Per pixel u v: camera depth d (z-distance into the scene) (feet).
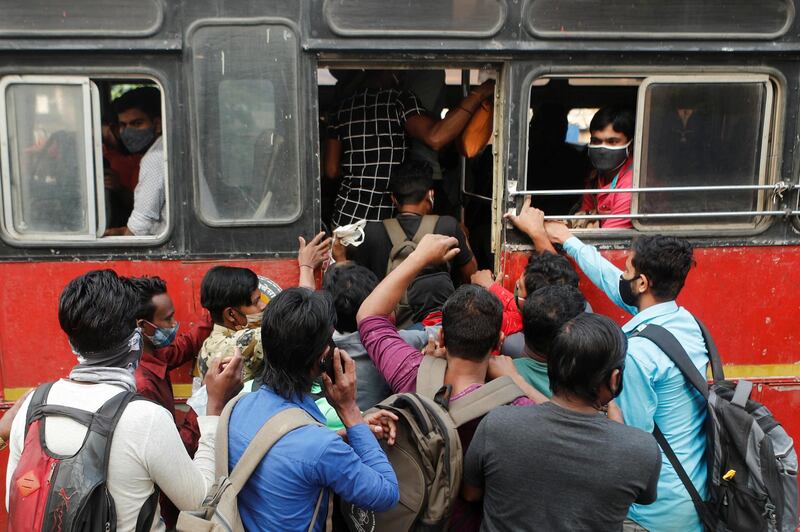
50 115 9.73
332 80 15.74
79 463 5.63
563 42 10.09
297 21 9.80
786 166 10.64
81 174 9.86
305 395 6.39
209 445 6.54
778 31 10.30
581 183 13.97
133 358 6.37
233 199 10.12
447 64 10.22
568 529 6.07
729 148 10.61
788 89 10.48
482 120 11.37
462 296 7.20
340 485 6.04
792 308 10.93
